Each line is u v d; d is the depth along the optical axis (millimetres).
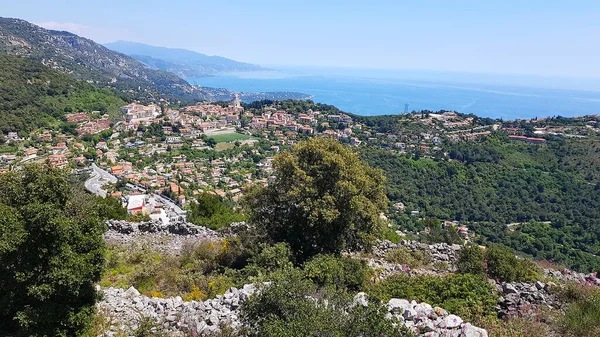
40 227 6805
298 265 11211
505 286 9453
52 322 6914
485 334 6301
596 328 6875
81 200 8062
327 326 5055
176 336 7188
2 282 6887
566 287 9195
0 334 7012
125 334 7258
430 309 7285
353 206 11375
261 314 6172
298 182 11977
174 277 10938
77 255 7230
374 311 5527
